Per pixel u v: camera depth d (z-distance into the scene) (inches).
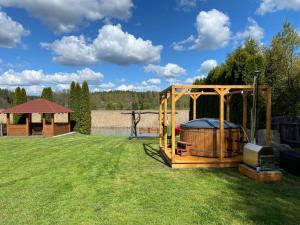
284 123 447.2
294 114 473.7
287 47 585.6
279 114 493.0
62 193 231.8
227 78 524.4
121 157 401.7
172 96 327.9
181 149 364.8
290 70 526.9
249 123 429.4
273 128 473.4
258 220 174.7
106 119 1374.3
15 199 217.3
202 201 209.9
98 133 1071.0
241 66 464.4
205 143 354.3
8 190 241.1
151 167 331.9
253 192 231.1
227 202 207.5
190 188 243.6
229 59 590.6
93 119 1379.2
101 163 358.0
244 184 255.1
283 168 311.1
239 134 359.9
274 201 209.0
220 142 327.6
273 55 564.1
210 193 229.1
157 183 260.2
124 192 233.3
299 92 472.1
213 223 171.2
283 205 200.7
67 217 181.3
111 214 185.9
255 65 437.4
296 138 417.7
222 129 326.3
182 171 308.8
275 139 401.7
